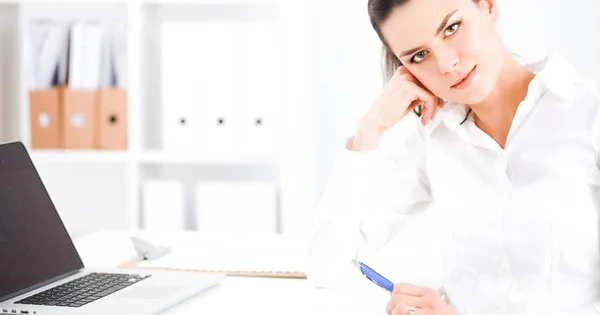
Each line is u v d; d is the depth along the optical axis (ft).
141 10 10.49
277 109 10.05
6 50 11.16
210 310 4.40
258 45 10.00
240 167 11.09
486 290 4.62
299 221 10.16
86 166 11.46
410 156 5.12
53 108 10.32
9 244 4.65
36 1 10.44
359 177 4.95
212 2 10.54
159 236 6.90
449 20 4.13
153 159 10.23
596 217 4.33
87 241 6.66
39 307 4.22
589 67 10.25
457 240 4.75
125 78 10.32
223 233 7.05
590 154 4.34
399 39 4.26
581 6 10.19
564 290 4.36
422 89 4.82
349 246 4.96
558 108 4.42
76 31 10.28
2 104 11.20
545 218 4.40
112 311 4.12
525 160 4.48
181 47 10.08
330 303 4.57
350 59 10.74
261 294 4.81
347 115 10.81
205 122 10.13
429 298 4.04
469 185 4.72
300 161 10.11
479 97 4.29
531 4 10.29
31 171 5.22
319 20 10.74
